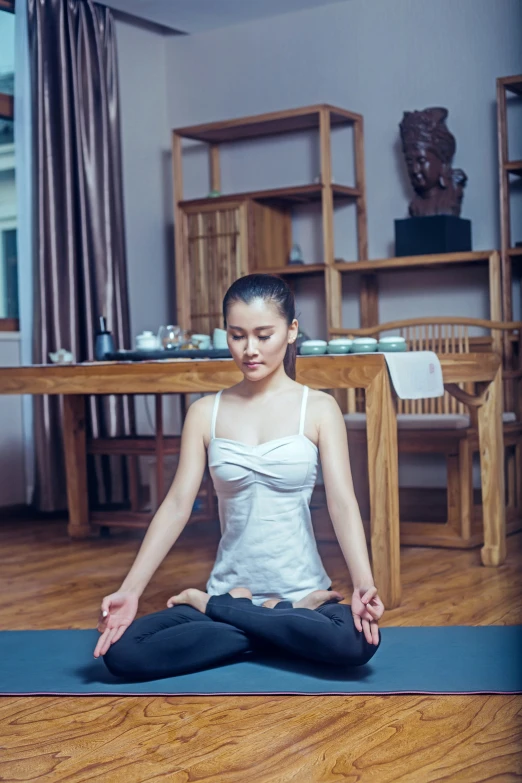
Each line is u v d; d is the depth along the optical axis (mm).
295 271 4867
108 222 4965
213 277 5082
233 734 1726
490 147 4746
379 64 5016
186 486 2162
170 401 5668
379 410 2719
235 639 2086
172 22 5344
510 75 4688
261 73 5379
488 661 2111
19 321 4855
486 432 3324
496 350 4227
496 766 1542
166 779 1533
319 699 1896
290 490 2162
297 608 2082
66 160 4734
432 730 1714
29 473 4797
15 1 4648
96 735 1745
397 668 2076
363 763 1574
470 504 3707
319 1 5090
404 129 4598
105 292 4938
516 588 2932
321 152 4707
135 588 2053
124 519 4086
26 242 4703
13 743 1720
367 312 5004
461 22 4793
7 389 3393
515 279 4590
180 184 5172
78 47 4871
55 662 2205
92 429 4867
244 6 5129
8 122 4824
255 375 2090
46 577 3287
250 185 5453
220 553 2262
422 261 4477
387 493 2709
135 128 5500
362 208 5020
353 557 2006
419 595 2867
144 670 2025
